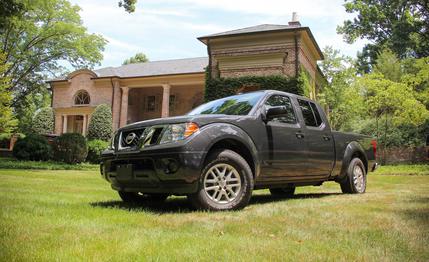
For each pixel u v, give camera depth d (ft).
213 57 69.15
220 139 13.23
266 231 9.08
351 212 12.52
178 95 98.37
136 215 11.37
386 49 105.81
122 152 13.70
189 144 12.50
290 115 16.96
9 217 10.12
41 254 6.46
